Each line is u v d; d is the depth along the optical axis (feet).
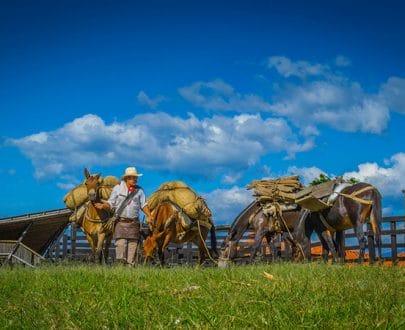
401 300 18.35
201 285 23.48
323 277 26.94
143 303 19.24
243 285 23.70
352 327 14.43
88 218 56.18
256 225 64.03
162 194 57.67
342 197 53.88
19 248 57.36
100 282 25.95
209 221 59.26
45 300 20.18
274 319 15.28
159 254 57.21
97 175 55.83
